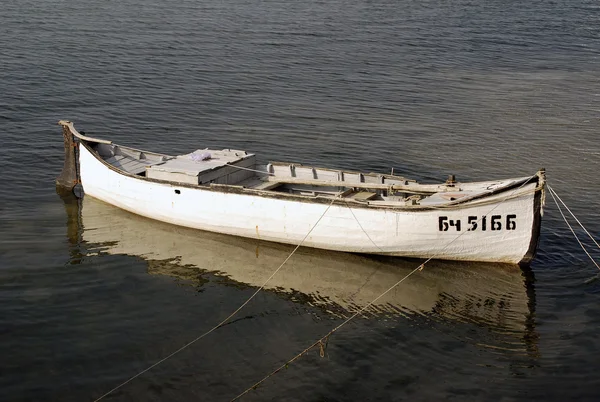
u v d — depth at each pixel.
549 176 27.08
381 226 19.59
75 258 20.19
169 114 33.25
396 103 36.59
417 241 19.61
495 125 33.50
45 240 21.19
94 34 46.94
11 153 27.53
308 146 29.92
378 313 17.88
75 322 17.09
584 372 15.51
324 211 19.92
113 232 21.91
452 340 16.75
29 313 17.34
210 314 17.70
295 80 39.91
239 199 20.73
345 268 20.08
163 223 22.55
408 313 17.86
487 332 17.06
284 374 15.43
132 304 18.00
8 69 38.25
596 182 26.45
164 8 56.62
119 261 20.14
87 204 23.81
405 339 16.78
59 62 40.19
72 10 53.53
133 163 24.09
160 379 15.19
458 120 34.09
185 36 48.19
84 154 23.58
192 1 60.06
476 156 29.34
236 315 17.69
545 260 20.30
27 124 30.70
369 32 53.34
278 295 18.67
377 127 32.62
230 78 39.50
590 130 33.06
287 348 16.38
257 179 22.77
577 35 56.50
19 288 18.47
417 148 30.08
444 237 19.41
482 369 15.68
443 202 19.06
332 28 53.81
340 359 15.98
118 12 54.06
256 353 16.16
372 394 14.84
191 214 21.69
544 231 22.02
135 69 40.00
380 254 20.31
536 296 18.53
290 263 20.36
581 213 23.45
